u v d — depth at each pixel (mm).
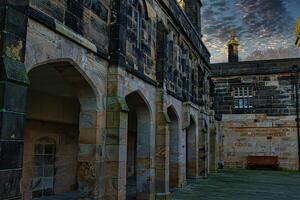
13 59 5879
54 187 13516
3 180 5492
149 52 13305
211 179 20906
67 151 14391
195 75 21469
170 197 13797
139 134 13039
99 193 9117
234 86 31125
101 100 9430
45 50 7062
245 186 17641
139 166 12820
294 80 29609
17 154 5805
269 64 30219
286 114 29453
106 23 9891
